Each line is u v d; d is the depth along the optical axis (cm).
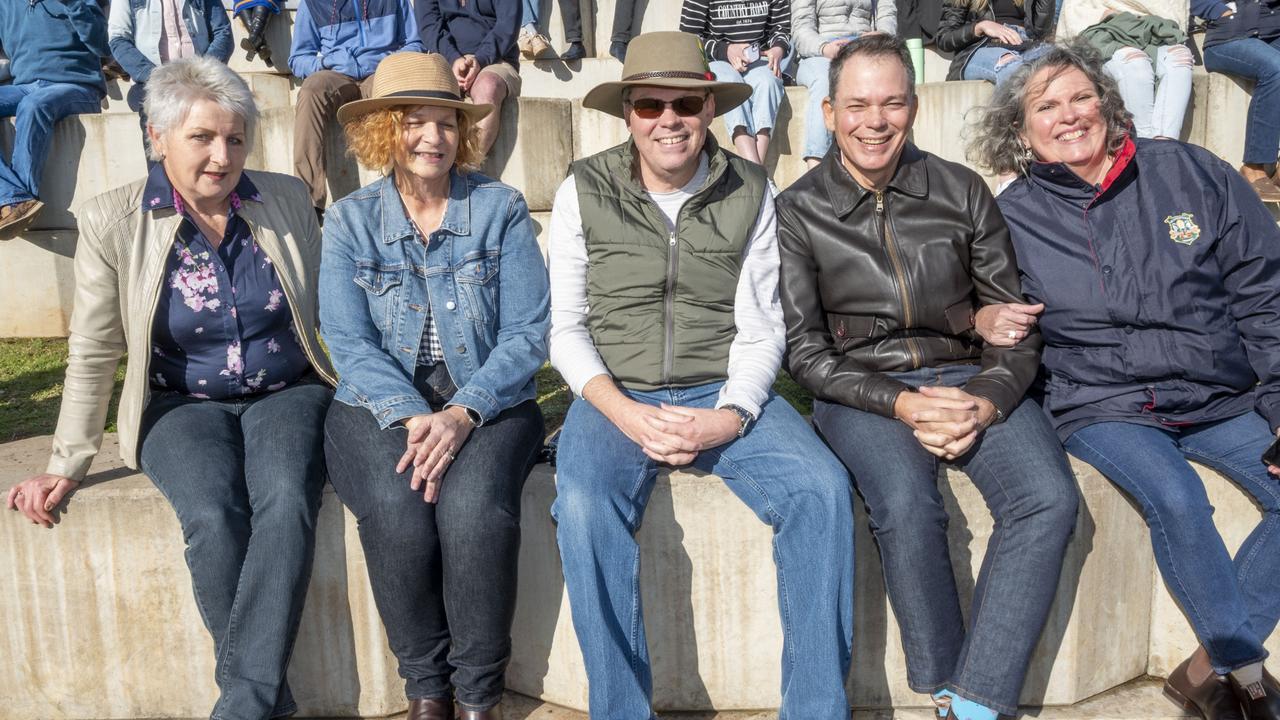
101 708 269
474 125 268
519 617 270
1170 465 247
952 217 265
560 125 491
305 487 245
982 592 240
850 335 273
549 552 262
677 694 266
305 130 473
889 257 266
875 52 252
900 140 257
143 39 536
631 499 246
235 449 255
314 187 478
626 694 234
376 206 264
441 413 246
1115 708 265
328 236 261
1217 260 263
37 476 260
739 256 263
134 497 258
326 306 259
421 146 253
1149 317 259
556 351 263
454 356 261
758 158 477
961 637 242
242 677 236
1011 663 234
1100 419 262
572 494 236
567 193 267
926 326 269
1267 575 253
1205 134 521
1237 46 498
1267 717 244
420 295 262
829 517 234
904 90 252
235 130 249
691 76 251
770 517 244
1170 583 250
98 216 255
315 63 505
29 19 516
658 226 260
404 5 508
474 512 234
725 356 264
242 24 668
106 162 509
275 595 237
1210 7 507
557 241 269
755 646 262
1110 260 262
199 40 545
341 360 255
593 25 664
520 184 489
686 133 254
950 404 239
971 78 527
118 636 265
